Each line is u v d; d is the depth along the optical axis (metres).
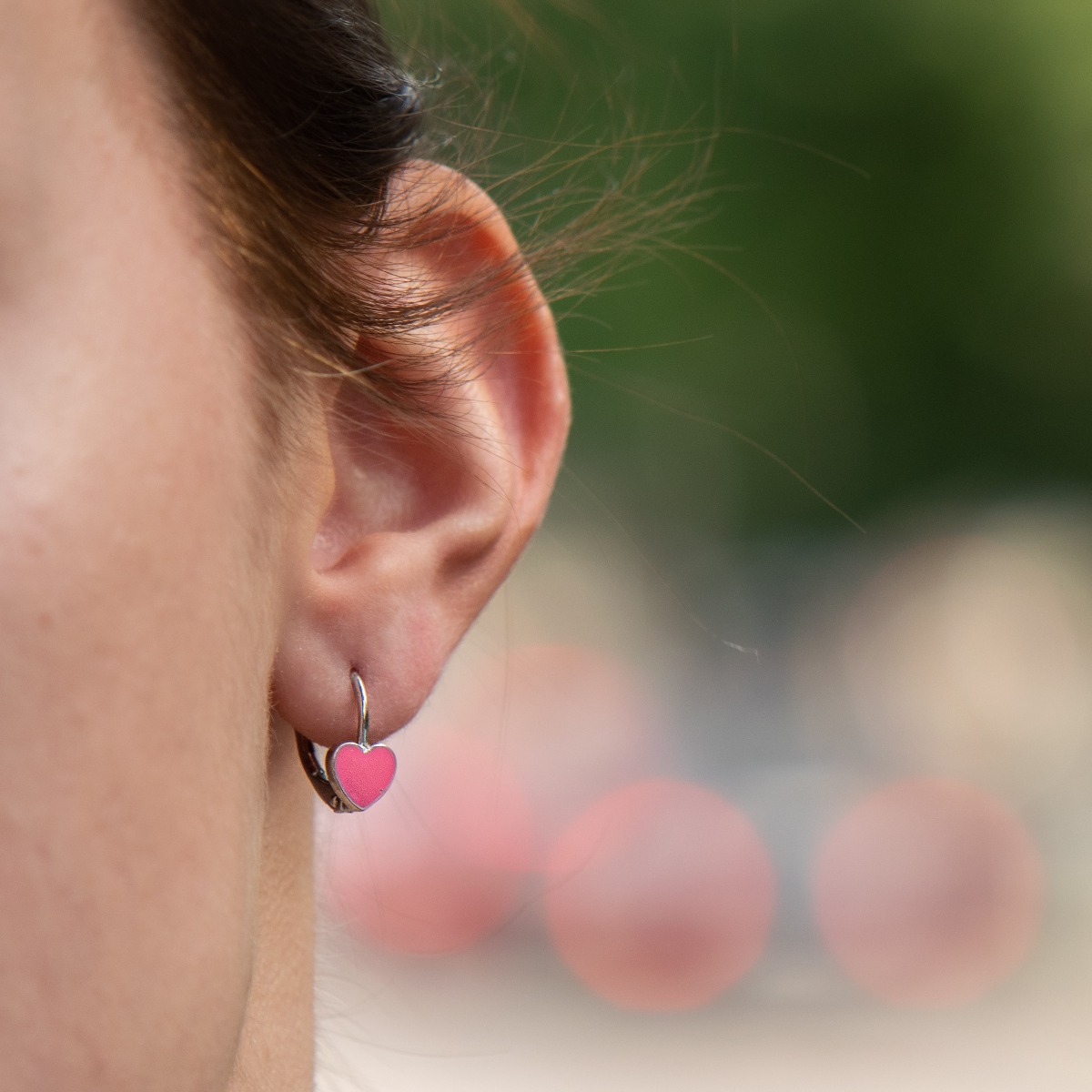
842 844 13.34
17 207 1.15
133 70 1.22
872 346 22.72
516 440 1.72
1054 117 21.56
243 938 1.20
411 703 1.53
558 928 12.55
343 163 1.45
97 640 1.12
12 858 1.09
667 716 15.27
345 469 1.57
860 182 21.38
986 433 25.20
